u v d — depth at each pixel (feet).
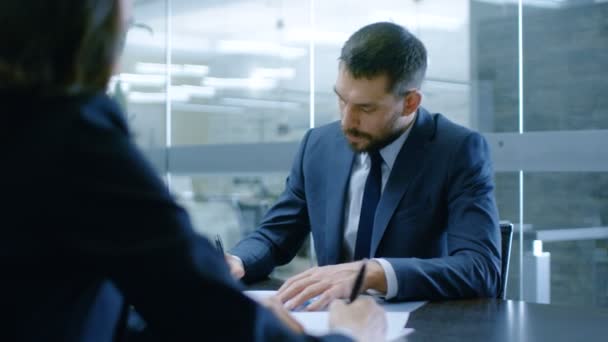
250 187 14.70
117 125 2.18
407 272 4.80
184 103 16.38
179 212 2.12
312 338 2.45
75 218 1.98
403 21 12.37
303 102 14.28
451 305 4.71
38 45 2.08
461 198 5.50
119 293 2.35
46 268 2.00
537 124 10.82
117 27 2.28
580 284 10.25
